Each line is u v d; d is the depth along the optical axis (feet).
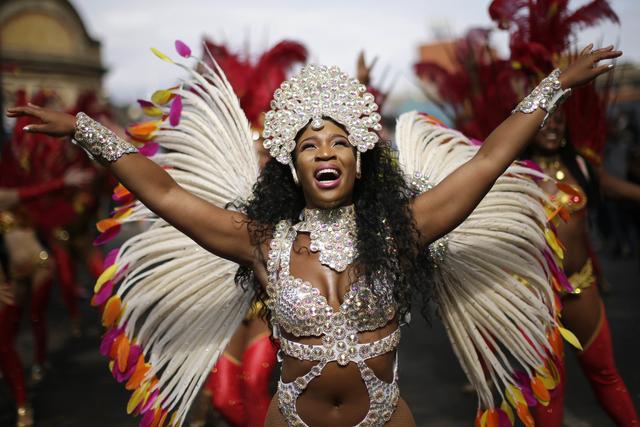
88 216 23.12
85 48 92.07
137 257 9.07
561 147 12.58
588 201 12.59
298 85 7.65
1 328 15.37
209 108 9.40
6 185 18.94
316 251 7.50
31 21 88.33
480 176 7.33
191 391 9.21
